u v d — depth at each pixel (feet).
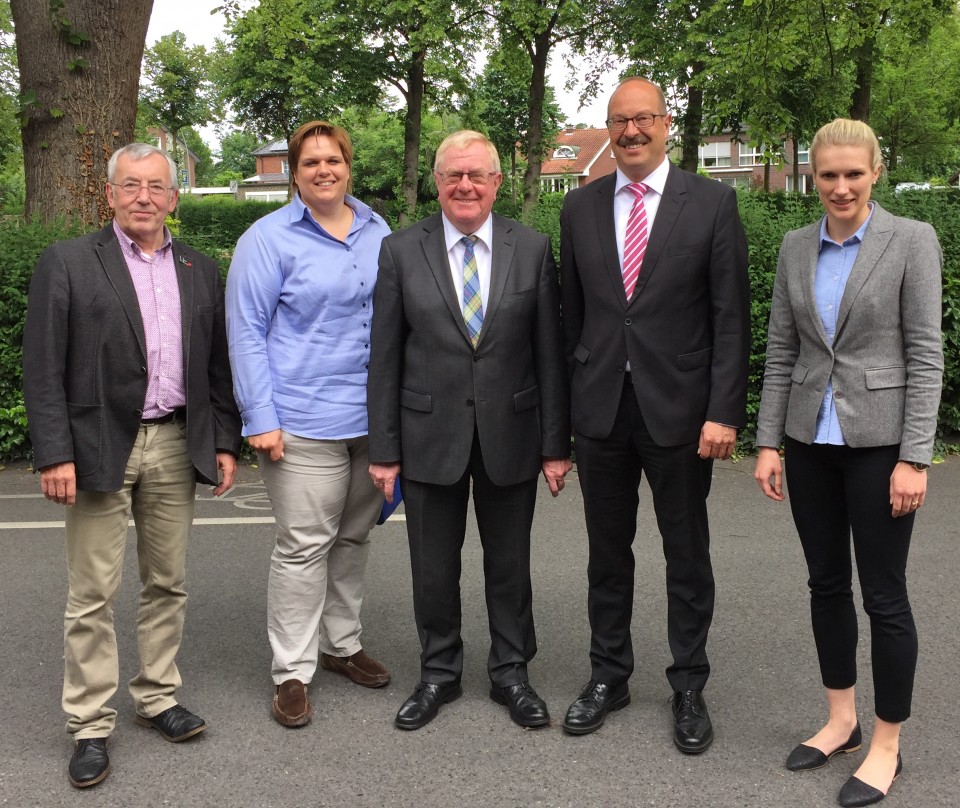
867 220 9.68
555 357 11.43
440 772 10.19
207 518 19.72
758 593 15.19
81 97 27.50
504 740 10.87
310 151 11.22
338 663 12.60
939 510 19.40
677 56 66.85
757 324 23.72
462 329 11.00
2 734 11.04
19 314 23.71
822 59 53.88
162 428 10.63
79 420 10.00
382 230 12.10
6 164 126.00
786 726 11.09
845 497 10.05
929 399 9.23
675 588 11.12
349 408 11.59
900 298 9.46
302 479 11.45
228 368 11.42
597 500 11.27
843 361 9.64
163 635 11.04
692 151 75.87
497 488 11.39
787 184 176.86
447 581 11.55
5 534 18.75
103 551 10.25
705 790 9.77
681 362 10.69
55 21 26.89
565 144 225.15
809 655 12.95
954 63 94.68
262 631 14.08
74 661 10.23
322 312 11.41
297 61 95.71
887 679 9.60
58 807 9.59
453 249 11.18
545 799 9.64
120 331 10.11
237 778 10.11
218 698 11.98
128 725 11.30
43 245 24.21
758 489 21.29
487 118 142.51
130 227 10.26
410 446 11.24
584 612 14.67
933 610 14.19
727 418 10.52
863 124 9.45
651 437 10.77
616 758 10.43
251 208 132.36
